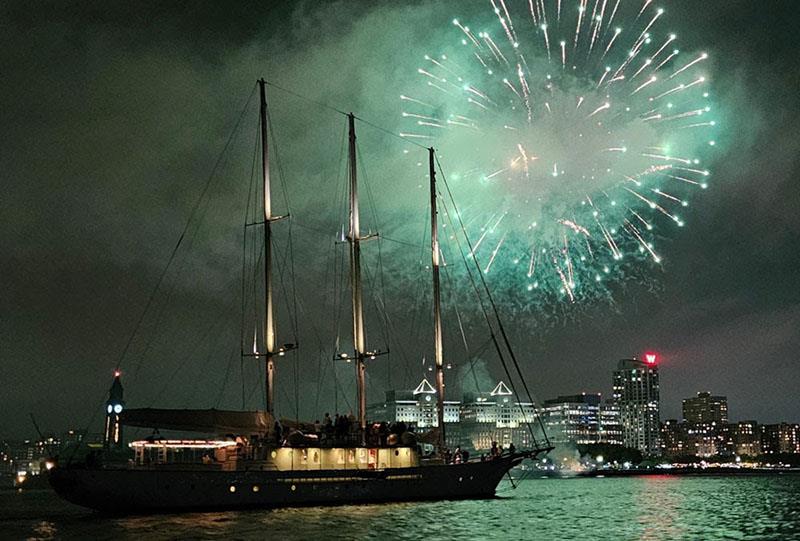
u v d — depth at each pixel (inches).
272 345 3233.3
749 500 4426.7
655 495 5142.7
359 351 3420.3
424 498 3302.2
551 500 4515.3
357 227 3528.5
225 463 2915.8
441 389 3683.6
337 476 3073.3
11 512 3619.6
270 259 3289.9
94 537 2317.9
